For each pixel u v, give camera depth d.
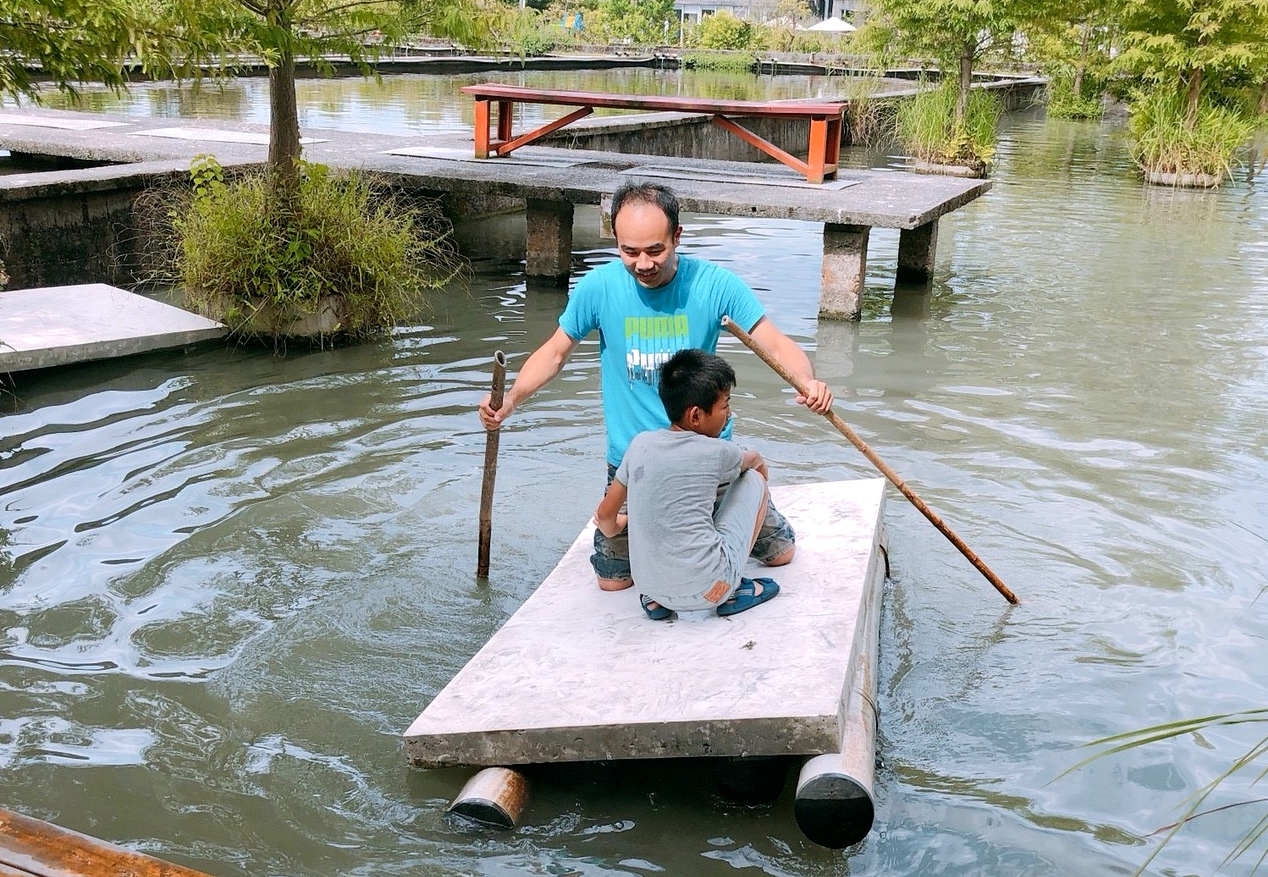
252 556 4.34
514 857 2.83
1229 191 15.05
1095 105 25.84
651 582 3.30
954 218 12.45
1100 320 8.12
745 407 6.13
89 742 3.23
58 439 5.37
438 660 3.71
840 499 4.27
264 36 6.53
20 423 5.54
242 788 3.07
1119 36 19.36
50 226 7.89
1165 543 4.58
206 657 3.68
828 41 42.25
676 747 2.90
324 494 4.90
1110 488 5.11
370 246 7.12
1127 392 6.49
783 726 2.83
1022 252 10.59
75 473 5.00
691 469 3.27
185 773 3.12
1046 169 17.05
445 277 9.05
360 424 5.71
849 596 3.46
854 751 2.88
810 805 2.80
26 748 3.18
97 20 4.67
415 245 8.74
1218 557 4.46
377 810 3.00
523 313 7.98
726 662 3.12
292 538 4.50
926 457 5.46
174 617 3.90
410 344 7.13
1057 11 17.83
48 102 17.92
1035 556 4.47
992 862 2.82
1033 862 2.82
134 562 4.25
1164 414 6.12
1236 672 3.67
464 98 21.39
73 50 4.87
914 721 3.41
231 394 6.07
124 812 2.95
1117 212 13.04
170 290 8.02
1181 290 9.09
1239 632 3.91
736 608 3.41
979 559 4.03
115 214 8.30
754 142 9.23
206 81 22.00
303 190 7.09
